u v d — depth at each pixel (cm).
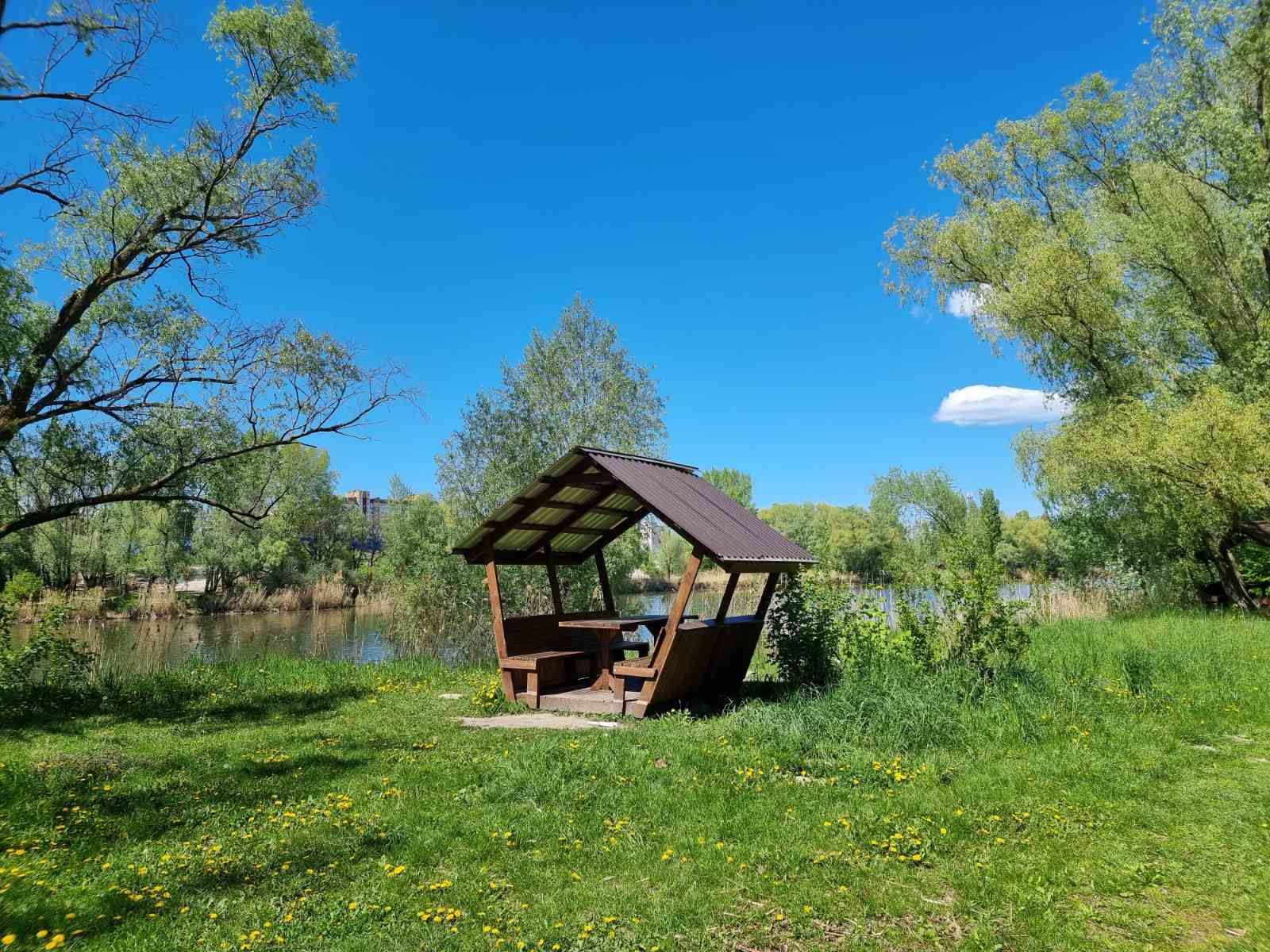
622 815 579
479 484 2283
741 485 6456
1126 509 2333
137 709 1143
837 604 1166
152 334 1482
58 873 479
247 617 3991
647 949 386
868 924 416
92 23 1133
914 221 2553
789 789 638
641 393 2541
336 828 559
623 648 1276
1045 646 1355
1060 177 2409
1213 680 1037
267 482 1745
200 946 388
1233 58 2016
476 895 448
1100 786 637
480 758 752
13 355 1363
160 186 1455
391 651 2320
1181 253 2103
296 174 1574
